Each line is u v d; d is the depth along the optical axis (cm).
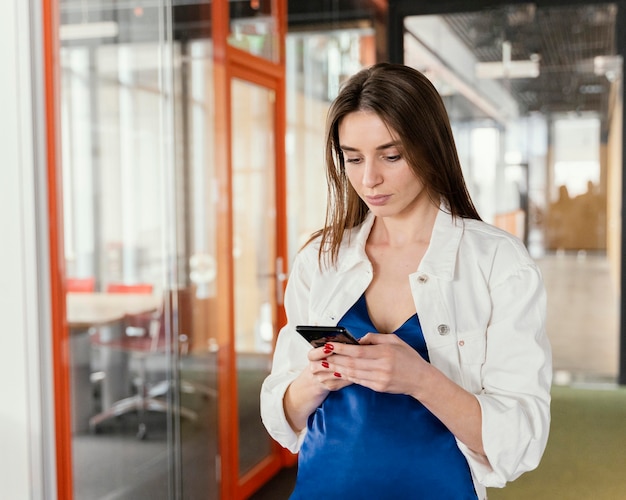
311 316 160
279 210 509
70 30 299
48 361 289
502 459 138
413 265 154
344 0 613
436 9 721
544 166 714
